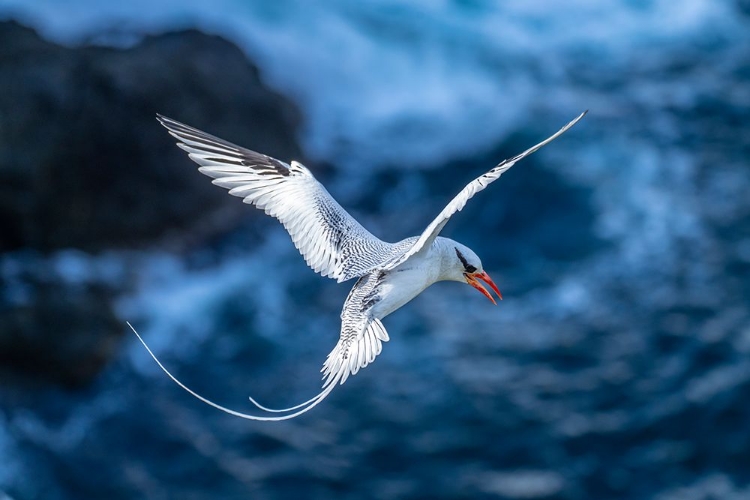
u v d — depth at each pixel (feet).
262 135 102.17
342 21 119.65
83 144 91.61
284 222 36.19
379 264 34.24
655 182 100.37
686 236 92.68
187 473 71.46
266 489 69.62
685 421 73.61
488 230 94.94
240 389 78.74
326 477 70.18
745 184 100.01
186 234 93.81
